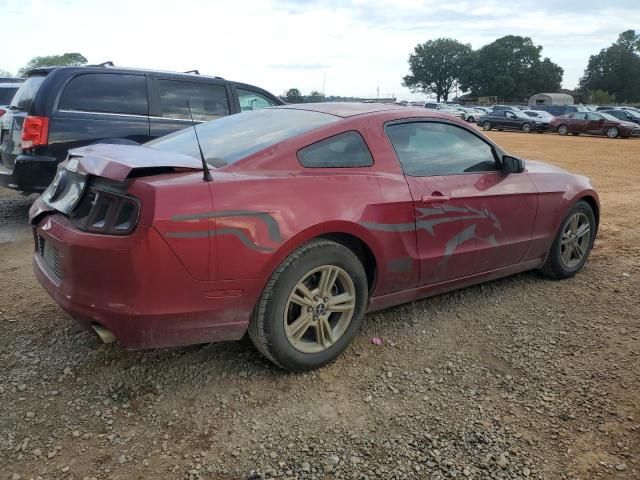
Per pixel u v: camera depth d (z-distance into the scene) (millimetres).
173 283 2588
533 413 2834
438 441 2598
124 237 2537
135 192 2568
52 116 5715
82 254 2619
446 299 4262
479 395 2982
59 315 3760
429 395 2971
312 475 2357
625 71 112312
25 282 4410
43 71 6062
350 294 3189
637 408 2887
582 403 2926
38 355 3217
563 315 4031
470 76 118875
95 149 3172
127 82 6297
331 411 2801
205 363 3182
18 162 5660
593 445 2600
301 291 2980
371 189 3230
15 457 2393
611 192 10086
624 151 19609
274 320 2883
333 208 3016
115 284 2576
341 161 3234
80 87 5949
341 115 3467
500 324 3859
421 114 3766
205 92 6988
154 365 3143
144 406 2779
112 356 3221
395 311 4008
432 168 3672
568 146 21641
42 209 3121
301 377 3088
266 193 2814
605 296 4422
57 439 2518
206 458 2436
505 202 4004
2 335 3449
